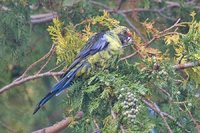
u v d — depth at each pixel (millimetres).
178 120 11008
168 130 10797
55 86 10867
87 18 13539
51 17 15438
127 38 11422
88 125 10586
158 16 15250
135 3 15102
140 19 15250
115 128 9961
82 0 14055
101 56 10984
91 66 10898
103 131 10172
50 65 14281
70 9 14055
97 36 11188
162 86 10734
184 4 14695
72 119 10891
